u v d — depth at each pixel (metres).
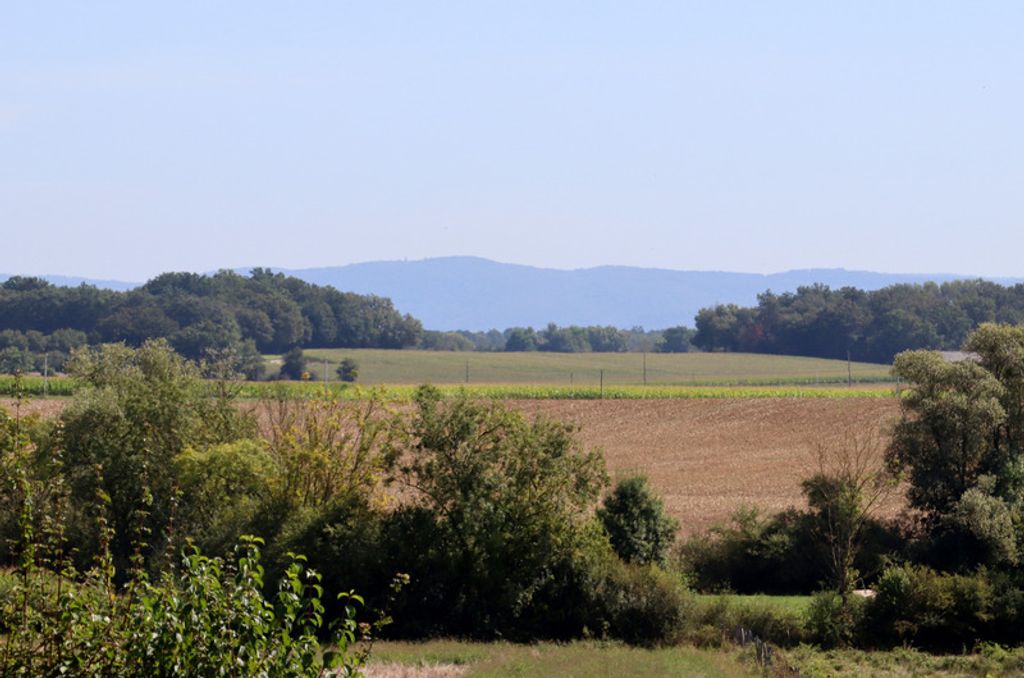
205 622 31.12
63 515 36.38
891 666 120.50
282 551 131.88
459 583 133.75
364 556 131.62
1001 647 131.50
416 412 144.00
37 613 32.56
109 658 31.36
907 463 180.88
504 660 107.75
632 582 133.75
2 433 37.66
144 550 134.75
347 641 32.97
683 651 119.25
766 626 134.62
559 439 140.12
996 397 179.88
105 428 144.50
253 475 144.25
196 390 167.88
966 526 160.25
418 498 142.50
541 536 134.50
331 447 148.12
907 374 182.75
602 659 110.56
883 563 160.12
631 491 155.62
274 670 31.41
